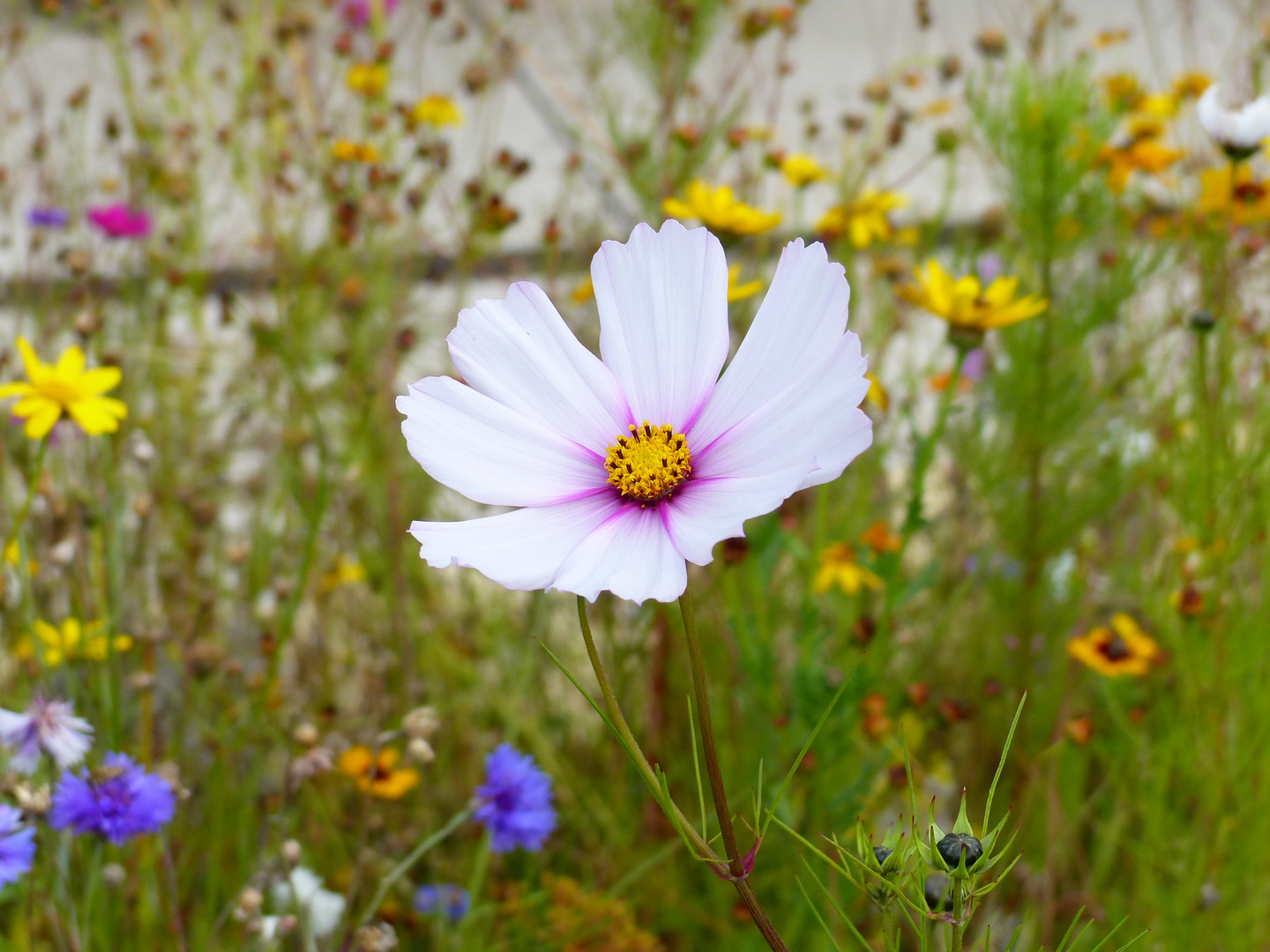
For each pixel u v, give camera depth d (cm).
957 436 80
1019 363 73
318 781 63
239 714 65
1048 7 99
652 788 37
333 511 77
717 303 42
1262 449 60
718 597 68
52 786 50
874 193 83
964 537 81
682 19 84
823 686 59
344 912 53
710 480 40
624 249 42
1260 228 78
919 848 39
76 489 64
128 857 59
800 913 61
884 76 114
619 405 42
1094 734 69
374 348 82
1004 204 79
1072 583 78
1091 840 71
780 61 95
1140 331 81
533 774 55
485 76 93
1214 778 60
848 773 65
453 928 60
